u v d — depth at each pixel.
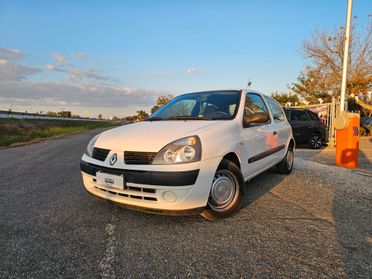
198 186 2.64
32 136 16.30
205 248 2.39
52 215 3.17
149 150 2.65
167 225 2.86
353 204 3.57
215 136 2.94
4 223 2.96
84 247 2.42
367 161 7.45
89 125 36.12
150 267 2.11
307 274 2.01
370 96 17.59
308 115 10.76
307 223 2.94
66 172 5.62
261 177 5.04
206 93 4.22
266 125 4.25
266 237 2.60
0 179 5.01
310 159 7.59
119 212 3.23
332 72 18.08
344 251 2.35
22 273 2.04
